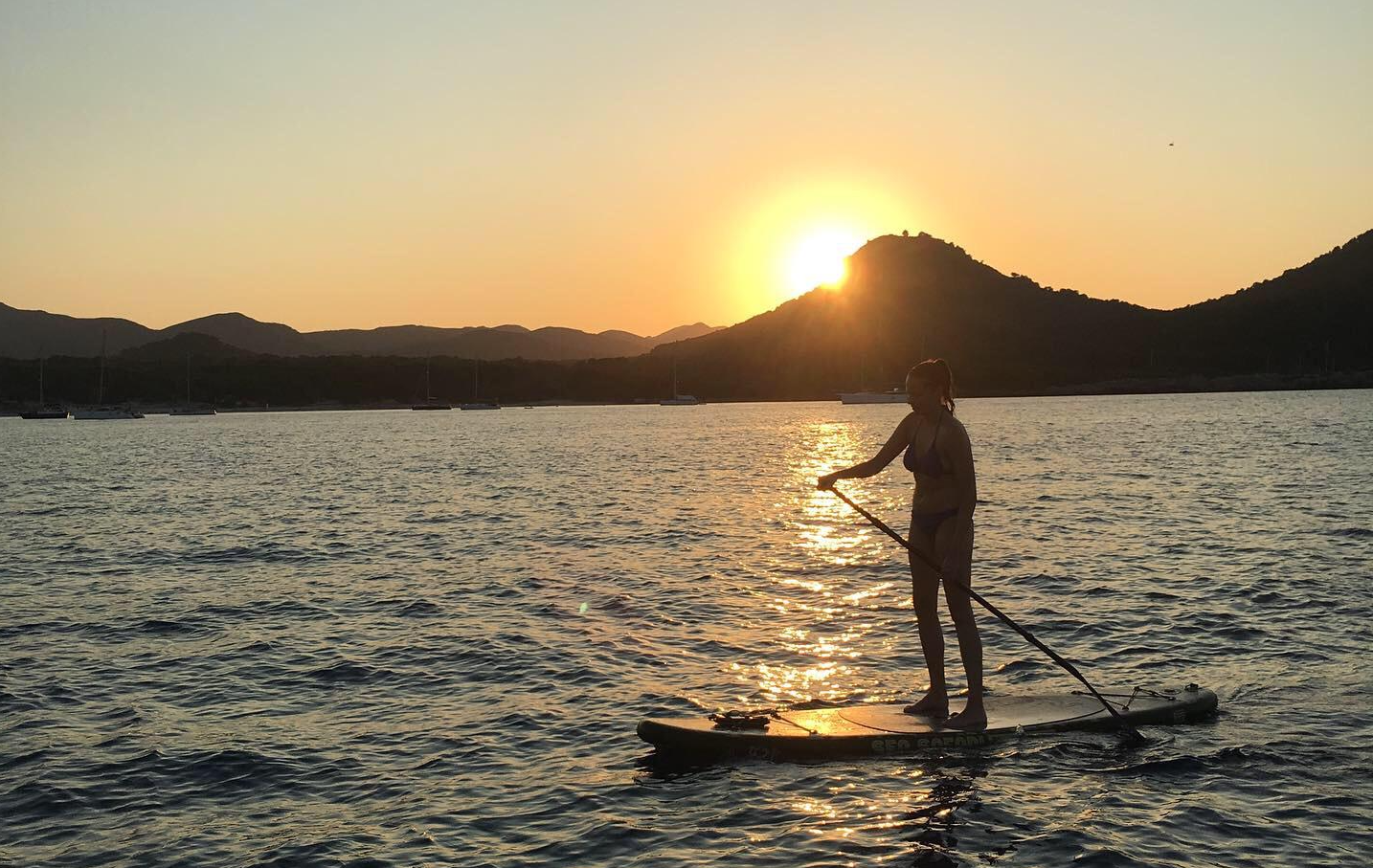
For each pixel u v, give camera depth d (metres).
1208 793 7.69
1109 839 6.96
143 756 9.09
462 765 8.75
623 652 12.41
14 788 8.39
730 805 7.74
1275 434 60.75
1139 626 12.97
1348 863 6.54
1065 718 9.10
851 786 8.02
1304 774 7.99
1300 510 24.08
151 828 7.62
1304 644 11.86
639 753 8.91
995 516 24.78
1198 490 29.66
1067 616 13.61
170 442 82.69
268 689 11.22
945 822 7.31
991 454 49.28
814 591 16.02
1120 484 32.22
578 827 7.42
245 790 8.30
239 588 17.31
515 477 41.84
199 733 9.73
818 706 9.88
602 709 10.20
